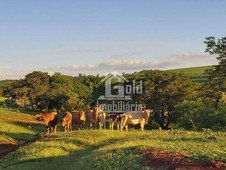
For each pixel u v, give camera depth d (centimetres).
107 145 2277
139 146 1817
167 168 1395
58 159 2159
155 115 6888
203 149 1666
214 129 4622
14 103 9588
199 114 5162
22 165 2094
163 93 6831
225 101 4966
